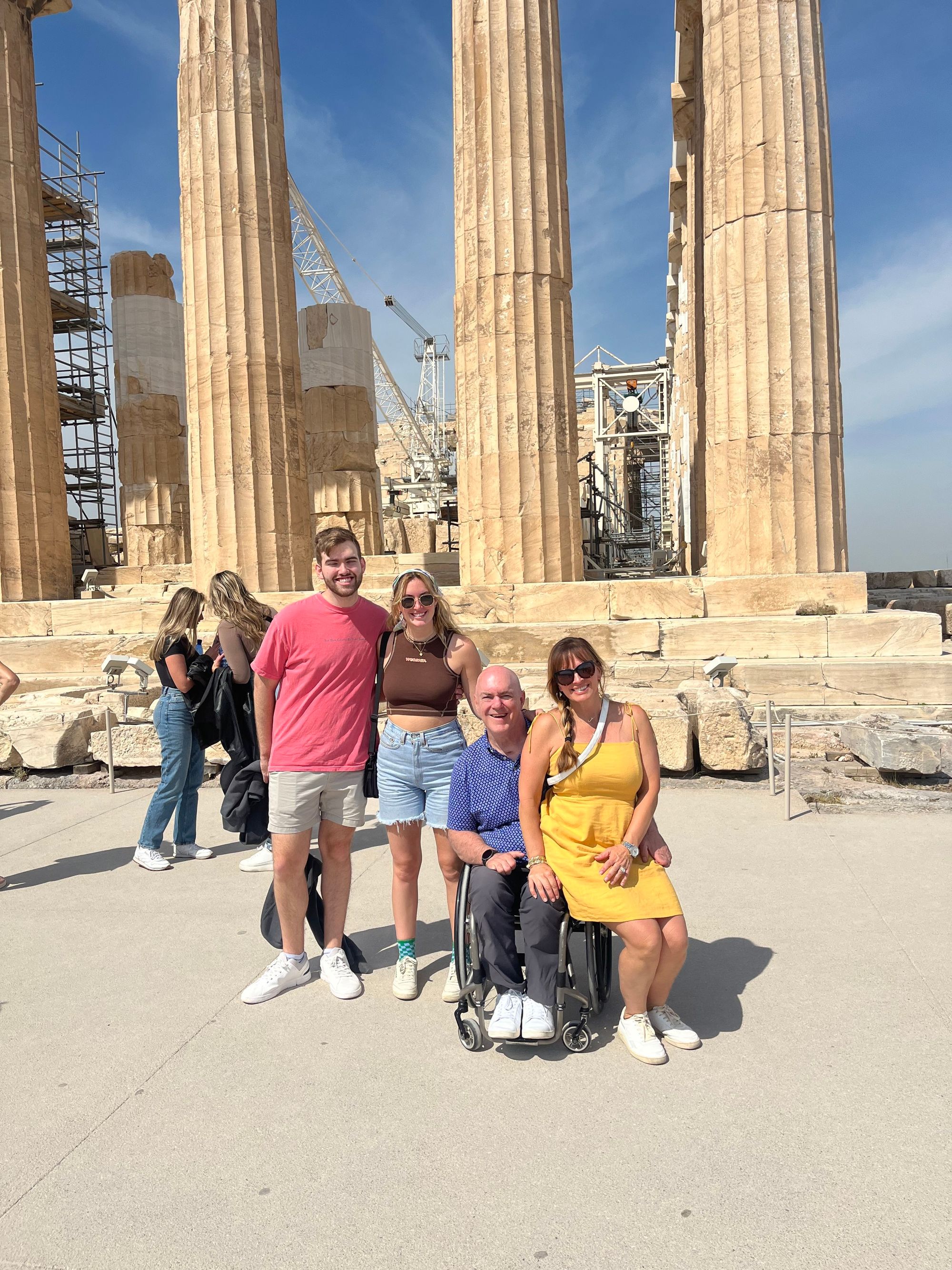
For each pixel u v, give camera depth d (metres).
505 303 10.30
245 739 4.52
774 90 9.57
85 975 3.87
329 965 3.71
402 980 3.59
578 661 3.12
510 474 10.34
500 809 3.33
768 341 9.59
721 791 6.67
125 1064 3.09
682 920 3.05
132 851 5.75
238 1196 2.36
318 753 3.52
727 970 3.69
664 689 8.56
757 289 9.62
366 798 3.69
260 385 11.12
